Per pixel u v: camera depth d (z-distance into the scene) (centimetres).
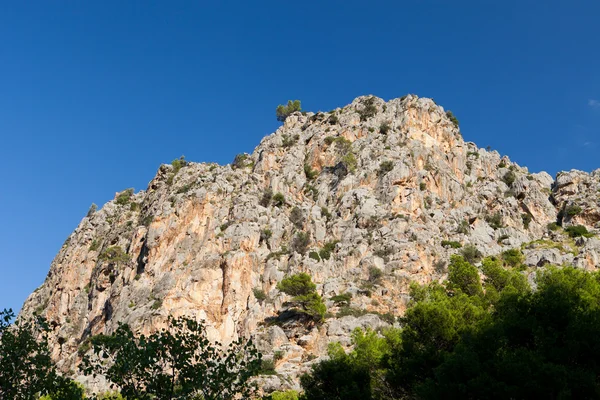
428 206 11925
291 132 15038
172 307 9950
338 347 6056
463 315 5012
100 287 12219
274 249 11119
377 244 10662
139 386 3419
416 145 13275
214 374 3438
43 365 3712
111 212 15325
